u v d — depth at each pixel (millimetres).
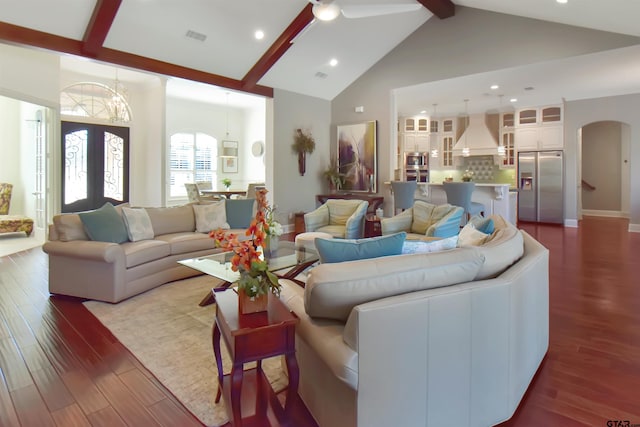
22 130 7047
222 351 2498
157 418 1820
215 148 10562
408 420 1518
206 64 5883
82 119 6953
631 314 3098
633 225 7422
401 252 1959
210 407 1911
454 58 6363
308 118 7855
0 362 2338
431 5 5938
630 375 2176
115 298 3385
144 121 7996
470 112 9703
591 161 10344
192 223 4859
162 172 7555
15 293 3684
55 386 2082
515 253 2119
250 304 1702
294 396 1668
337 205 5406
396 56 7094
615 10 4168
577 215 8414
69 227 3621
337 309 1579
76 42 4641
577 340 2631
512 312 1781
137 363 2338
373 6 3684
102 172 7250
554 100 8297
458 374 1615
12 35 4145
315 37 6043
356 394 1425
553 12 4965
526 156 8875
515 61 5746
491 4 5566
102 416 1829
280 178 7410
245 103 10219
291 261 3301
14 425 1757
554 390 2035
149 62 5363
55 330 2822
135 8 4512
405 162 10188
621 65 5676
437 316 1539
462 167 10469
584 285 3877
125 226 3998
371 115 7586
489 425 1732
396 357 1470
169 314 3160
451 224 4242
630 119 7543
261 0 4914
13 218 6484
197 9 4781
